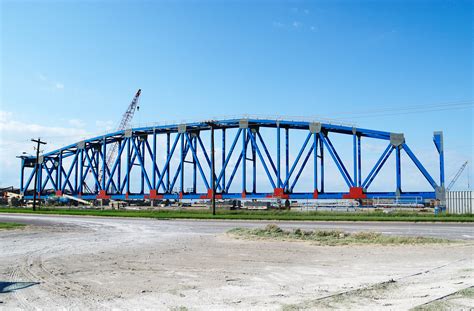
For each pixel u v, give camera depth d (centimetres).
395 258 1694
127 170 9256
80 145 10356
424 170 6712
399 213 4853
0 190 13275
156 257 1791
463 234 2648
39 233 3003
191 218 4766
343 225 3459
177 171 8612
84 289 1170
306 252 1909
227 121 7938
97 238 2638
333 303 959
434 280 1208
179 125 8569
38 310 955
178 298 1056
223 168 7950
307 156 7438
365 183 7044
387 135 7138
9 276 1371
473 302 929
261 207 7575
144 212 6088
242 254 1861
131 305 991
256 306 960
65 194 10756
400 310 885
